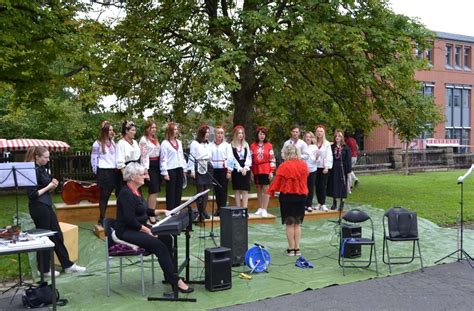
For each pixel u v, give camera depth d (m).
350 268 7.40
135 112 17.27
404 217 7.32
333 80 17.62
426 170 29.81
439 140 37.22
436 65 39.38
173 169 9.51
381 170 27.64
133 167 6.21
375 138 35.88
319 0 15.78
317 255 8.20
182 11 15.83
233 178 10.42
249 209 12.37
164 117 17.27
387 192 16.27
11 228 5.76
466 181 20.44
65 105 22.69
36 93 12.80
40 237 5.73
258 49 15.78
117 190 9.24
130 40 15.24
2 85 11.64
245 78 17.11
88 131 24.72
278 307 5.72
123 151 8.79
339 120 16.52
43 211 6.72
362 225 10.68
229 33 15.82
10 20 10.64
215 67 13.59
